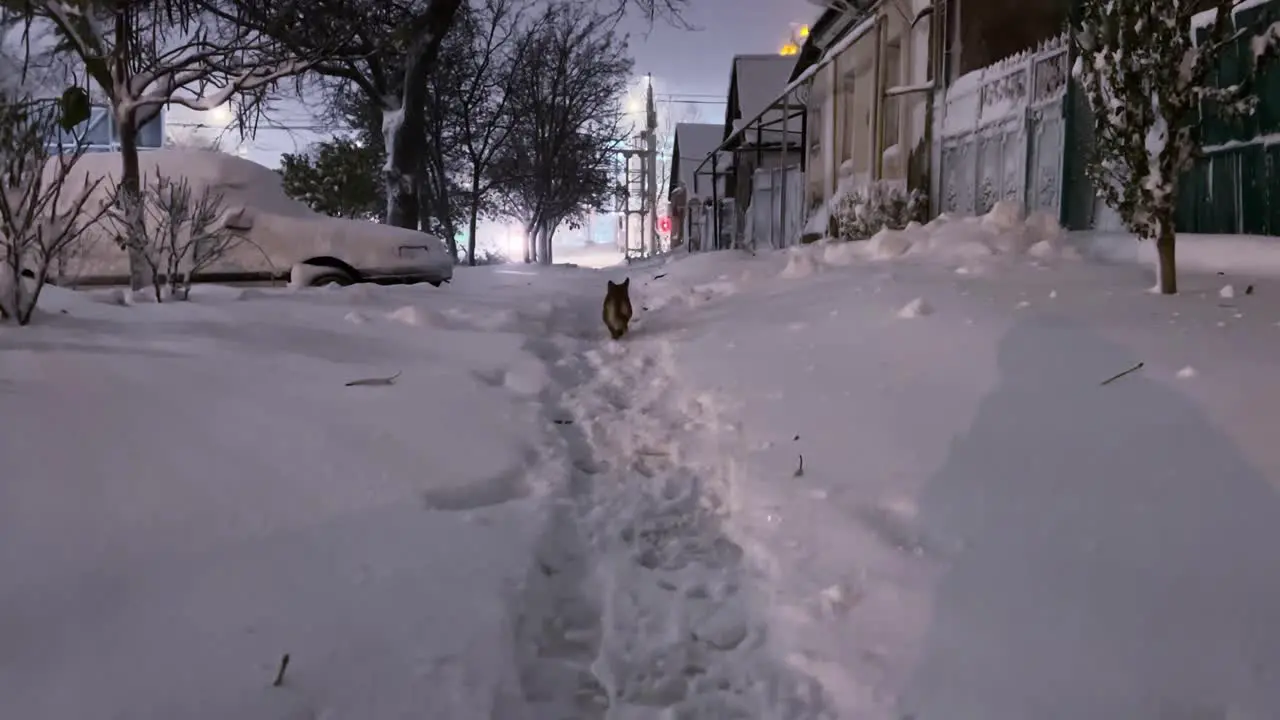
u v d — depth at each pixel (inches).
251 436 142.7
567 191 1295.5
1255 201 313.4
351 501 126.0
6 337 187.3
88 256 334.0
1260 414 132.0
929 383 175.0
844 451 150.4
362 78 738.2
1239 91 218.7
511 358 228.1
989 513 121.2
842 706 91.6
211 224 358.3
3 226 199.3
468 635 97.0
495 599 104.7
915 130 588.7
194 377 169.6
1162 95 217.8
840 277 321.4
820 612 106.4
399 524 121.2
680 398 202.7
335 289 336.2
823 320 247.6
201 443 136.9
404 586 105.3
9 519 107.0
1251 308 201.6
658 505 144.9
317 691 85.2
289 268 378.3
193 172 371.6
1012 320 207.0
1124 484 120.7
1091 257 321.7
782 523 130.0
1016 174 452.1
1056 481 125.3
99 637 88.7
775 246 1013.2
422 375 198.1
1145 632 92.6
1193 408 138.3
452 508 133.3
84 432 133.1
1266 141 307.4
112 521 110.3
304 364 194.7
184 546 107.7
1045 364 172.1
